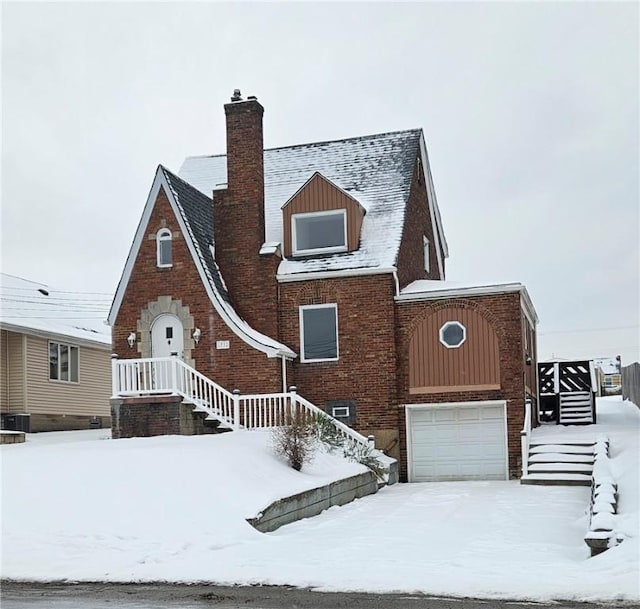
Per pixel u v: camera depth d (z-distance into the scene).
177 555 11.76
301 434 19.08
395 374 24.53
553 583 9.77
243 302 25.84
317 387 25.08
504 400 23.77
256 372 24.42
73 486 14.30
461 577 10.16
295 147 30.86
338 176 29.00
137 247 25.89
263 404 23.61
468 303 24.31
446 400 24.17
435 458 24.34
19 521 12.95
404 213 26.69
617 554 10.97
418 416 24.62
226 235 26.31
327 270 25.17
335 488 18.33
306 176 29.50
